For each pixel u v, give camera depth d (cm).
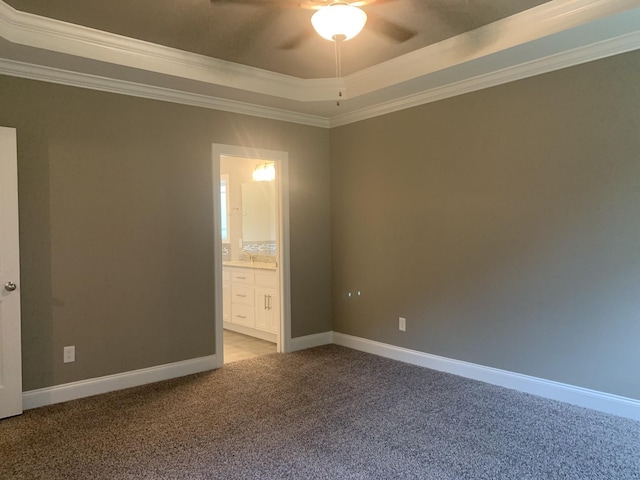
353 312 475
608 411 301
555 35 281
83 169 342
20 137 316
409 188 416
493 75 348
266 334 522
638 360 289
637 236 287
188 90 379
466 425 285
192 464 241
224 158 666
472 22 300
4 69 308
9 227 302
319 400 329
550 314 328
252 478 227
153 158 375
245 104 421
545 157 327
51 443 266
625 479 224
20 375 307
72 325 339
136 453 253
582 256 311
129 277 364
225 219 666
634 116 286
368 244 456
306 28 303
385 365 414
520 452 251
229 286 575
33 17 281
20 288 315
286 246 461
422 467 236
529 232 337
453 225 384
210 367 407
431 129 396
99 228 349
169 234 384
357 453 251
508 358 352
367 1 269
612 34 281
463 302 379
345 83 409
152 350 376
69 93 335
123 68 325
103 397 341
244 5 270
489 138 357
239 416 302
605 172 299
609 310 300
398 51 347
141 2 266
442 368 396
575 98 311
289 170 462
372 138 447
